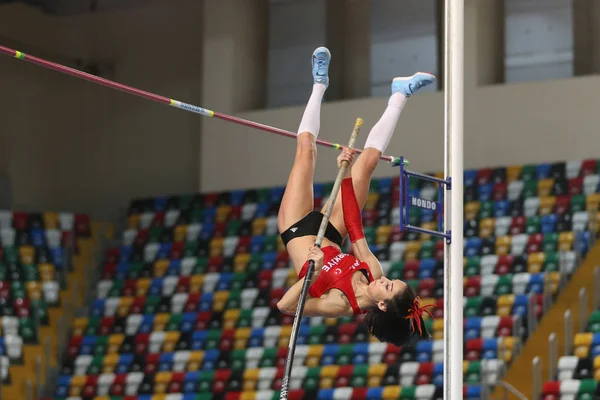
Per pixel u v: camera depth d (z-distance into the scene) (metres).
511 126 18.27
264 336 17.34
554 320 15.73
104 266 19.81
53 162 22.12
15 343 17.81
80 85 22.44
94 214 22.03
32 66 21.86
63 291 19.22
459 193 7.77
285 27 21.09
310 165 7.03
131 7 22.36
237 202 19.72
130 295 19.16
